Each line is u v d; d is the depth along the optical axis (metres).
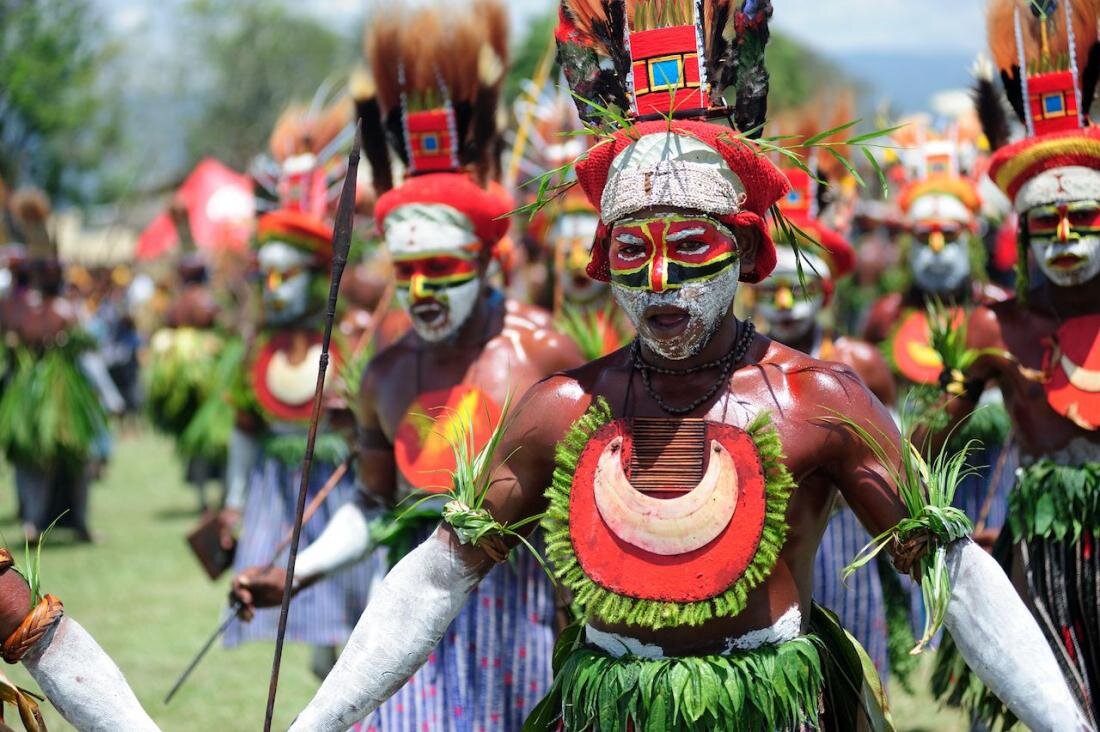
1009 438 6.47
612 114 3.86
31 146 31.38
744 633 3.76
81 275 25.97
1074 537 5.37
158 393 14.66
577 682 3.84
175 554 12.27
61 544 12.80
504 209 5.80
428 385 5.70
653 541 3.71
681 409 3.84
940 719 7.23
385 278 10.38
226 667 8.62
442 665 5.44
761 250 3.92
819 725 3.84
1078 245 5.27
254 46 41.72
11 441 12.69
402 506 5.64
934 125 8.83
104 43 29.89
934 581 3.69
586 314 8.41
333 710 3.92
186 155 40.72
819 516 3.85
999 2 5.43
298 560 5.74
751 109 4.03
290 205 8.72
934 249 8.50
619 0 4.06
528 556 5.49
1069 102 5.29
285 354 8.55
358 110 5.93
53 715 7.57
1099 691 5.39
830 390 3.79
